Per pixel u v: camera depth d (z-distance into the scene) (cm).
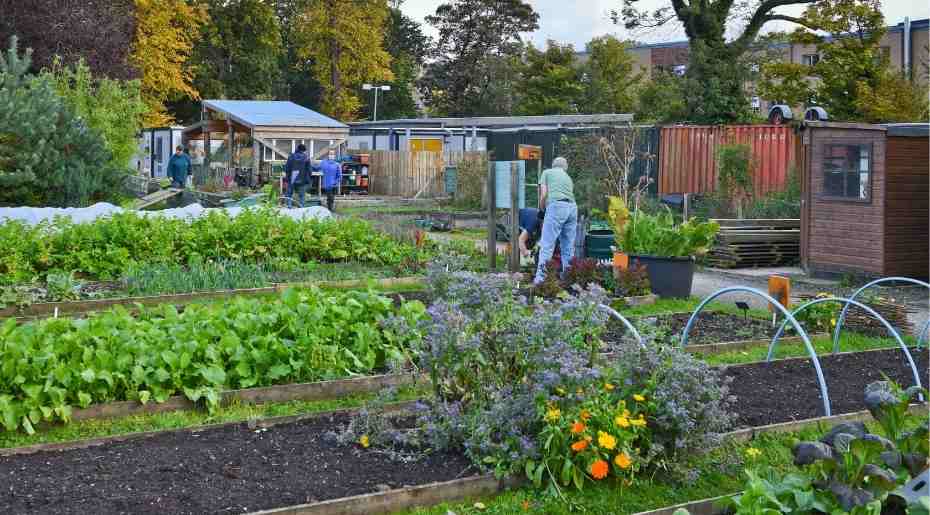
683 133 2384
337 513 512
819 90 3247
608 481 567
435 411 623
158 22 4644
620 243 1351
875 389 570
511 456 556
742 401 745
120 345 700
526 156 2269
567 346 579
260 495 531
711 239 1331
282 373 747
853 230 1557
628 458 548
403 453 602
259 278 1248
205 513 505
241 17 6012
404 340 819
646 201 2131
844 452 517
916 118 2912
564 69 5353
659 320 1098
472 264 1478
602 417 557
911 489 493
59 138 1894
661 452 574
